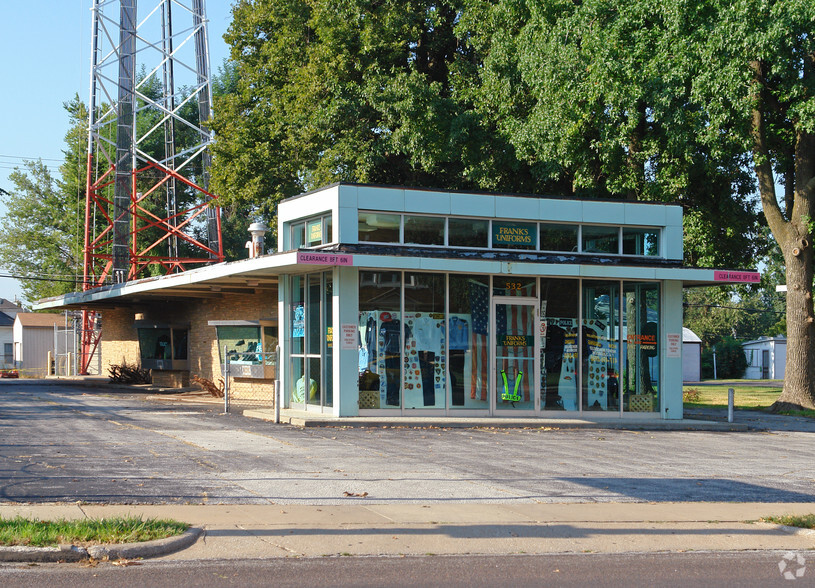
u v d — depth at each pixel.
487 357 21.25
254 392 27.31
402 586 7.06
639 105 28.12
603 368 22.22
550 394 21.73
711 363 77.94
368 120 33.41
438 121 30.81
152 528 8.43
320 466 13.03
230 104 39.44
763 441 19.09
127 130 41.62
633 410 22.42
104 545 7.77
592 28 27.23
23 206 75.94
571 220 21.70
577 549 8.64
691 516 10.36
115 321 42.38
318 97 33.94
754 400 37.75
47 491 10.29
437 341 20.80
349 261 18.98
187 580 7.07
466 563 7.96
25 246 76.06
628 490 11.98
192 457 13.45
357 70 33.09
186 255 68.62
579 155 28.30
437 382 20.77
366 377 20.14
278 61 37.00
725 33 24.03
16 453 13.28
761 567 8.13
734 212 30.45
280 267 20.16
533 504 10.73
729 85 24.05
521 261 20.50
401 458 14.20
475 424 19.95
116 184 41.81
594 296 22.27
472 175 31.20
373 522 9.41
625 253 22.50
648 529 9.59
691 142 27.08
